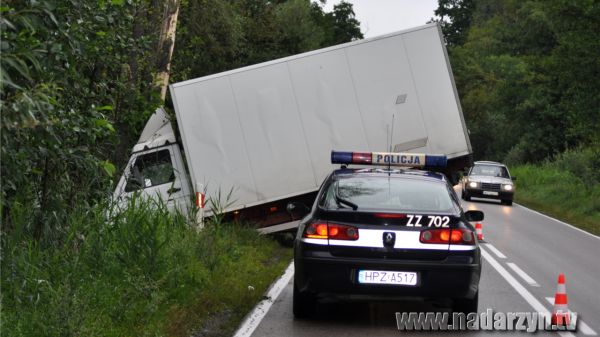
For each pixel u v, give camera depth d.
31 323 7.30
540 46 70.62
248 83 15.73
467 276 8.43
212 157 15.59
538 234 22.28
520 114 65.56
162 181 15.62
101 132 9.60
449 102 15.81
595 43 33.44
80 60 10.34
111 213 10.70
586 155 44.31
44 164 9.65
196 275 10.50
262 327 8.65
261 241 15.69
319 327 8.70
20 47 6.96
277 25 42.12
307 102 15.76
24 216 9.03
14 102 6.19
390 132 15.73
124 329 7.84
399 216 8.48
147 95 14.77
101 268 9.75
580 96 34.22
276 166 15.73
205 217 15.54
